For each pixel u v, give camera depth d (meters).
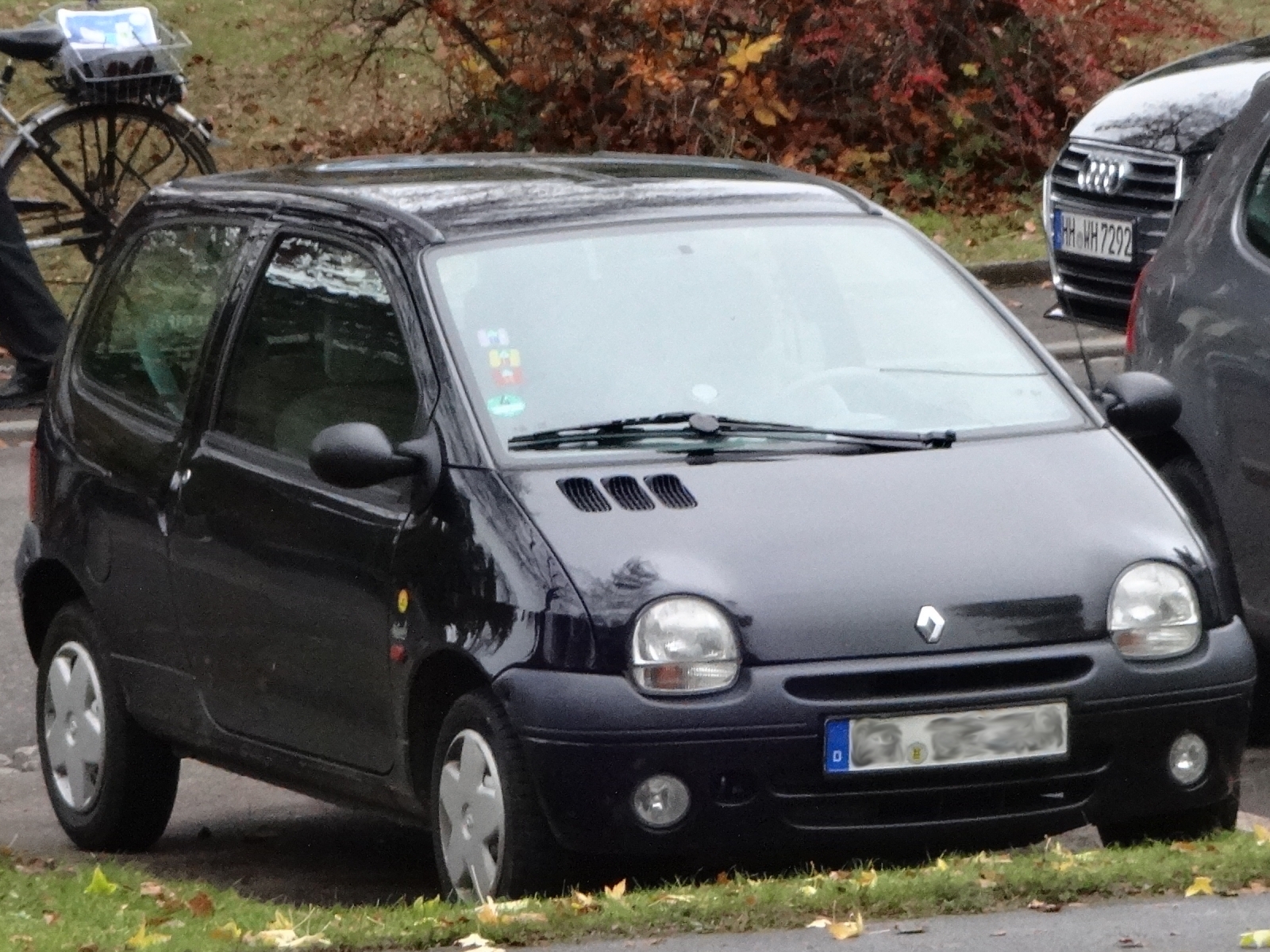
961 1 45.06
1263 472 17.89
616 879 13.69
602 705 13.13
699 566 13.52
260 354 16.52
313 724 15.49
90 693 17.94
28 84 52.94
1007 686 13.54
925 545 13.86
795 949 11.95
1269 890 12.97
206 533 16.33
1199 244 19.19
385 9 46.62
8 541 27.25
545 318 15.24
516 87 44.91
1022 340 16.11
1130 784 13.80
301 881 16.83
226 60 56.38
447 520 14.24
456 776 13.93
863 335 15.76
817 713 13.20
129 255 18.58
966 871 13.20
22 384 32.62
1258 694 18.81
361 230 16.08
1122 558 14.00
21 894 15.09
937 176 44.88
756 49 43.03
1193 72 28.89
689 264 15.84
